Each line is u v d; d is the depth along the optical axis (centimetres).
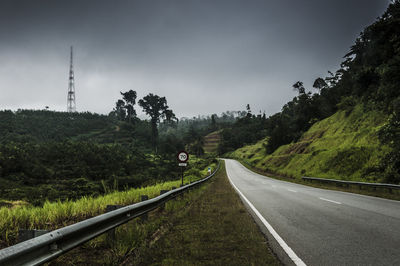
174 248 471
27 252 252
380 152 2591
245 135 18112
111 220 448
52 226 573
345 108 5591
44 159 7475
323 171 3186
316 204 1108
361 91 5328
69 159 7481
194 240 526
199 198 1284
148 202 638
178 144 16425
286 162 5112
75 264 384
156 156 10538
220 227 638
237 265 390
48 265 377
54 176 6431
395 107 2616
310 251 462
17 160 6612
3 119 18825
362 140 3244
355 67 7662
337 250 467
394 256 431
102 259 404
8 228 502
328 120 5916
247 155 12531
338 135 4491
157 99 17000
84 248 455
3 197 4016
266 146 9438
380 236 562
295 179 3491
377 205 1070
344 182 2127
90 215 696
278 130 8762
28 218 582
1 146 7294
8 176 6131
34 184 5878
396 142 2255
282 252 457
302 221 739
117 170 6994
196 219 736
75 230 329
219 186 2170
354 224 692
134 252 448
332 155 3322
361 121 4188
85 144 8931
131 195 1000
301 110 8569
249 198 1347
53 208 659
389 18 4256
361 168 2669
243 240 526
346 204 1102
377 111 3888
